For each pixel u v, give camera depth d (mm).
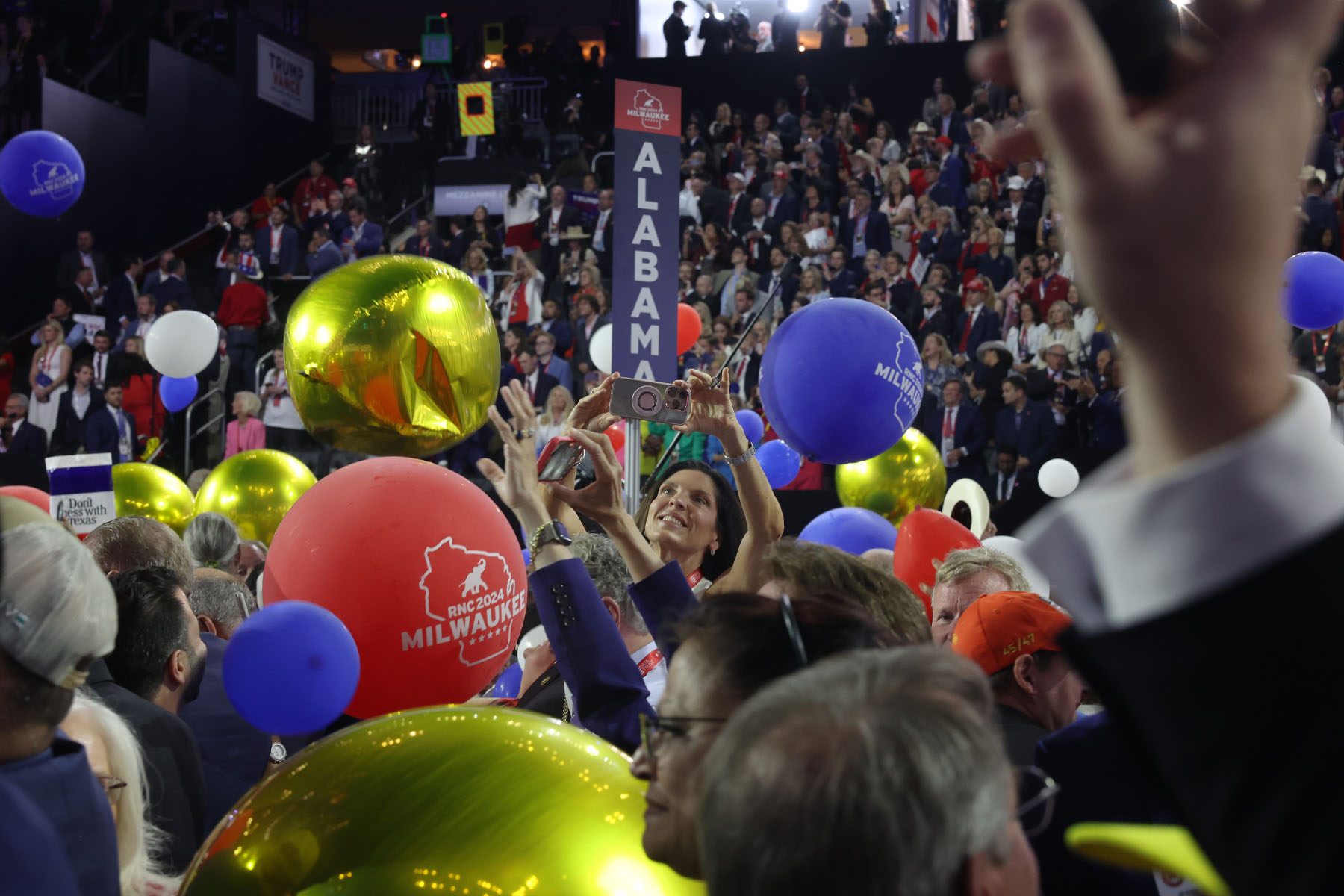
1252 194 276
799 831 474
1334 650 292
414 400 1859
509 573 1739
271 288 11008
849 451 2420
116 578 1719
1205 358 289
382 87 15828
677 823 750
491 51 14906
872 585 1279
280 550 1694
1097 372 7367
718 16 13969
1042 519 352
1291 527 297
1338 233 7680
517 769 848
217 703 1863
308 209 11906
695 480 2342
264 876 811
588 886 781
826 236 9672
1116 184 273
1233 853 306
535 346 8367
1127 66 286
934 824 470
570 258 10367
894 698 511
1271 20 286
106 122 11156
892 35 12266
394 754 871
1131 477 335
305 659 1392
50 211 4707
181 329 5254
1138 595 323
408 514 1660
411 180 12938
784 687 539
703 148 11203
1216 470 299
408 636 1633
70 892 820
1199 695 307
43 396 8719
